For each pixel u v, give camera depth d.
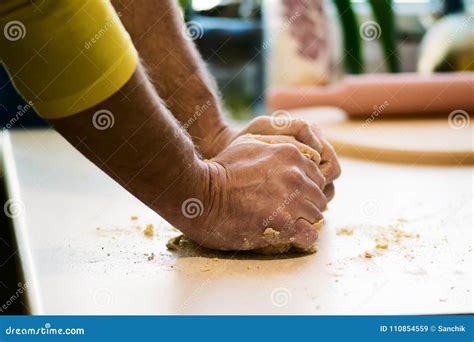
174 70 0.95
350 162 1.32
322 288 0.69
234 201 0.78
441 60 1.92
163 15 0.94
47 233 0.88
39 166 1.24
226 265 0.77
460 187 1.12
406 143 1.34
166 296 0.67
